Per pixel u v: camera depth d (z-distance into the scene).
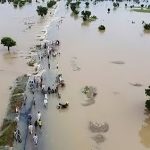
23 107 55.97
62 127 50.31
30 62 76.00
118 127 50.53
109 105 57.09
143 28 112.00
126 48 88.88
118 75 70.12
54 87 63.34
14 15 128.75
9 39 82.81
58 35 100.25
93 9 149.75
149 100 54.03
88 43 92.56
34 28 108.12
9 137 46.91
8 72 70.31
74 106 56.47
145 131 49.66
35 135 46.97
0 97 58.88
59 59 78.94
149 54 84.31
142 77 69.44
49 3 146.75
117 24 117.75
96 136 48.22
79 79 67.50
